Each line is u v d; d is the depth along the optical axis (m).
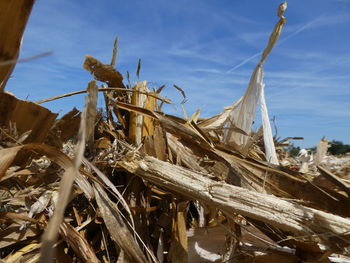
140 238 1.53
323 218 1.34
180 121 1.90
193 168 1.73
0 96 1.42
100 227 1.61
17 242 1.36
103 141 1.84
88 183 1.36
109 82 2.08
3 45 1.35
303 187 1.61
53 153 1.14
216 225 1.88
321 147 2.41
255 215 1.36
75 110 1.66
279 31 1.74
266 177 1.68
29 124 1.52
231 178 1.68
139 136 1.91
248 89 1.90
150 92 2.13
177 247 1.57
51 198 1.43
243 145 1.90
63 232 1.33
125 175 1.78
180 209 1.62
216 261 1.62
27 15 1.32
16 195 1.42
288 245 1.49
